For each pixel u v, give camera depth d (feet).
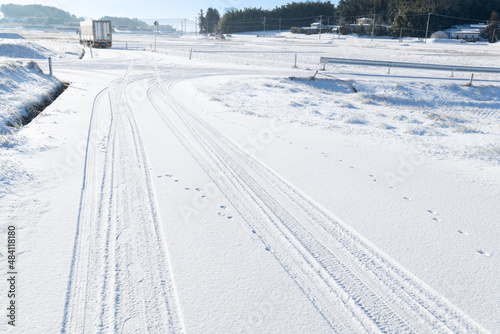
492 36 314.96
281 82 81.41
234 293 11.95
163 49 203.10
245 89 70.38
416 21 367.86
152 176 22.43
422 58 157.58
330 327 10.55
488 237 15.93
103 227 16.06
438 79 94.79
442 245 15.24
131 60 119.55
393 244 15.26
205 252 14.34
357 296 11.98
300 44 278.26
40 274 12.64
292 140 32.60
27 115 39.47
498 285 12.62
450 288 12.44
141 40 361.71
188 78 80.28
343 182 22.47
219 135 33.14
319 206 18.88
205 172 23.45
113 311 11.00
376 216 17.85
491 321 10.88
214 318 10.78
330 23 557.74
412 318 11.02
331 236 15.85
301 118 44.88
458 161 27.32
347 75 97.25
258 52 185.37
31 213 17.10
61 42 228.02
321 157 27.66
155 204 18.53
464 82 89.45
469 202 19.67
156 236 15.43
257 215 17.69
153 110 43.32
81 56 137.18
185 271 13.08
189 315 10.89
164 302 11.45
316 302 11.63
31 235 15.15
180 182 21.59
